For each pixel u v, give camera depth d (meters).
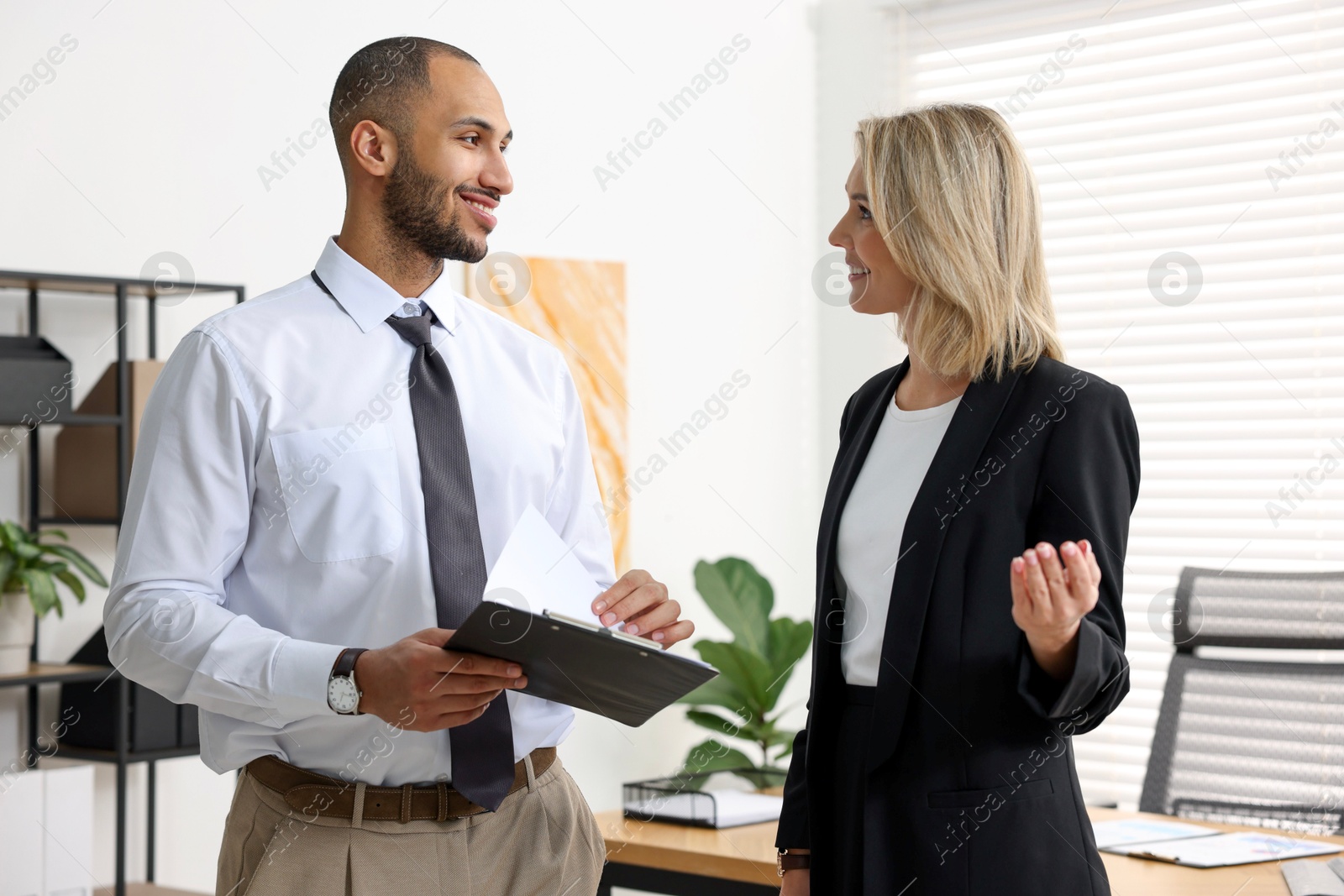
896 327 1.57
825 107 4.71
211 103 2.90
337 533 1.46
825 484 4.67
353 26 3.17
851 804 1.41
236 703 1.37
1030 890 1.28
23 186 2.60
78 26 2.68
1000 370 1.40
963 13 4.49
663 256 4.04
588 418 3.74
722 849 2.18
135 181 2.77
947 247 1.38
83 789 2.48
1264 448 3.93
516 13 3.57
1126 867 1.96
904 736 1.35
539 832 1.53
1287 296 3.90
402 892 1.41
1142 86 4.16
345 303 1.55
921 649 1.35
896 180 1.41
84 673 2.49
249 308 1.52
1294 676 2.47
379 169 1.53
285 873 1.39
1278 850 2.04
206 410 1.43
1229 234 4.00
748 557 4.36
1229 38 4.02
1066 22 4.30
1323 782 2.38
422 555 1.48
